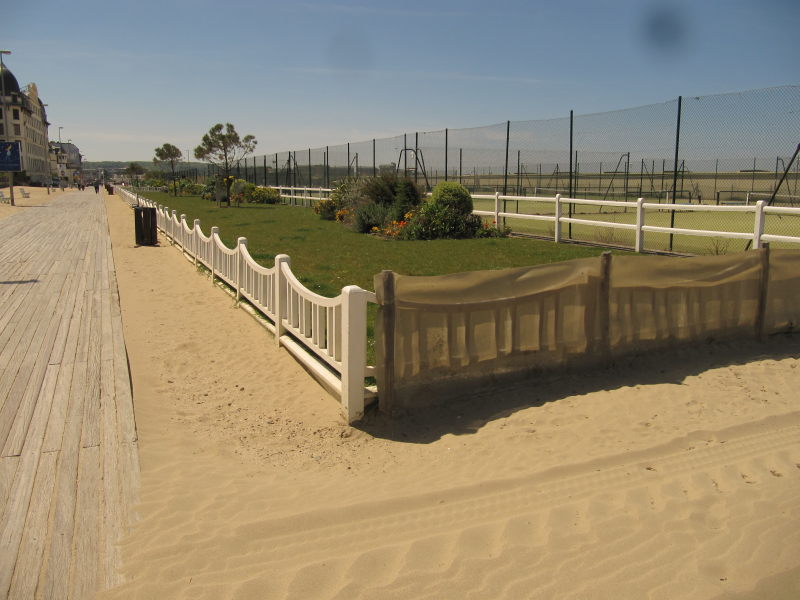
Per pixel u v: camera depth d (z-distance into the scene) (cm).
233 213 2825
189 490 407
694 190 2219
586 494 383
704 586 288
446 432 500
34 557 331
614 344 622
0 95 9188
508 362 571
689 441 461
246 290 916
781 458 428
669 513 356
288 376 643
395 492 394
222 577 310
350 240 1634
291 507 381
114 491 404
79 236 1950
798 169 1234
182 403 576
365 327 511
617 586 291
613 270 609
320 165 3397
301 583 302
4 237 1906
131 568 320
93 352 702
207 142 4400
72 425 509
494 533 341
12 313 888
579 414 517
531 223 2077
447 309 534
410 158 2377
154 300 993
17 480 418
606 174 2325
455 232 1656
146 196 5106
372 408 527
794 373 611
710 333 678
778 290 709
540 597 285
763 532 331
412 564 314
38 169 11412
